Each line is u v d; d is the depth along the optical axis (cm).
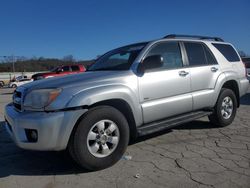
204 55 602
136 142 541
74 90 400
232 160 441
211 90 591
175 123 511
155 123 496
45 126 379
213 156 460
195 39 604
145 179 384
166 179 381
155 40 524
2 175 412
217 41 662
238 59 696
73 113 390
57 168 432
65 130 386
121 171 412
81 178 394
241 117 755
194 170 407
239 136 572
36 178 399
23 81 4638
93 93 406
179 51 552
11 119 416
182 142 537
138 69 473
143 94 468
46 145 383
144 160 450
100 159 412
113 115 423
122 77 450
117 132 429
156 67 473
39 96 395
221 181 371
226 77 626
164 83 497
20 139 399
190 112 564
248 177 382
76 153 396
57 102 388
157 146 516
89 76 445
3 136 620
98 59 584
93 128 407
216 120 627
